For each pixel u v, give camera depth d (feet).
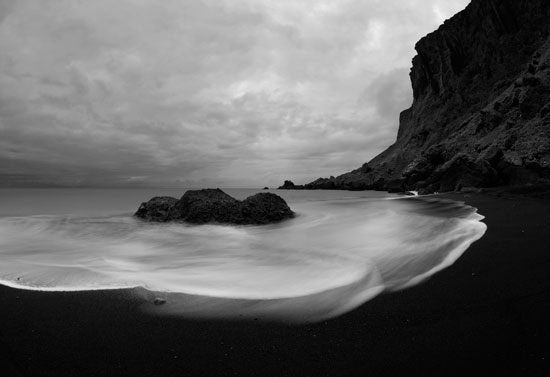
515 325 13.17
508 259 21.25
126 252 31.19
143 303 17.10
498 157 86.07
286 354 12.09
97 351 12.50
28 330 14.25
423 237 30.66
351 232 37.22
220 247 32.58
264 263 25.39
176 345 12.86
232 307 16.39
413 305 15.65
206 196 51.42
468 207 52.06
